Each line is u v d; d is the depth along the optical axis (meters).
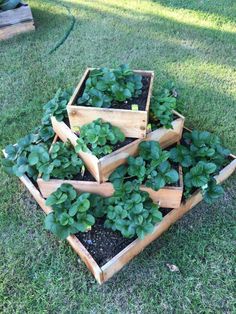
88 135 1.50
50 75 2.65
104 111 1.53
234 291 1.44
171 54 2.87
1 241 1.64
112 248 1.52
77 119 1.60
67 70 2.70
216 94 2.45
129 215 1.49
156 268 1.53
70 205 1.54
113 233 1.57
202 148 1.75
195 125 2.20
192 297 1.43
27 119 2.27
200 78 2.60
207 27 3.23
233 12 3.46
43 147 1.71
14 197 1.83
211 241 1.62
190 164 1.69
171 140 1.79
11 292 1.46
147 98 1.63
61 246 1.61
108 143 1.56
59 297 1.44
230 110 2.31
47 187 1.64
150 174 1.53
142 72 1.82
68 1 3.75
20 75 2.66
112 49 2.94
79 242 1.51
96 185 1.60
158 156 1.55
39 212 1.77
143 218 1.49
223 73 2.66
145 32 3.17
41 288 1.47
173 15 3.43
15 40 3.08
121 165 1.60
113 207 1.55
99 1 3.73
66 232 1.47
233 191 1.84
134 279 1.49
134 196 1.52
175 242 1.62
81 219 1.50
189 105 2.35
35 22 3.34
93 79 1.67
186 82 2.56
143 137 1.61
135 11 3.52
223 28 3.21
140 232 1.46
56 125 1.78
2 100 2.44
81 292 1.46
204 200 1.78
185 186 1.64
